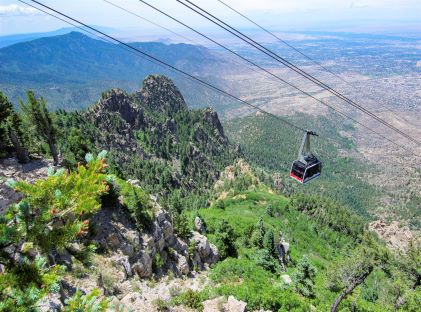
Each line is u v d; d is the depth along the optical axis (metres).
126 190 41.75
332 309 40.16
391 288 54.09
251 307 34.03
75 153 52.72
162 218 44.22
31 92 45.44
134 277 33.09
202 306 30.19
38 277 7.95
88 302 9.27
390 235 174.62
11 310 7.50
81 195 8.35
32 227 7.85
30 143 56.25
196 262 47.09
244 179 185.38
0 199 22.03
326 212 164.25
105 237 34.09
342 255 119.00
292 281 47.28
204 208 139.38
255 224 80.69
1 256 7.89
